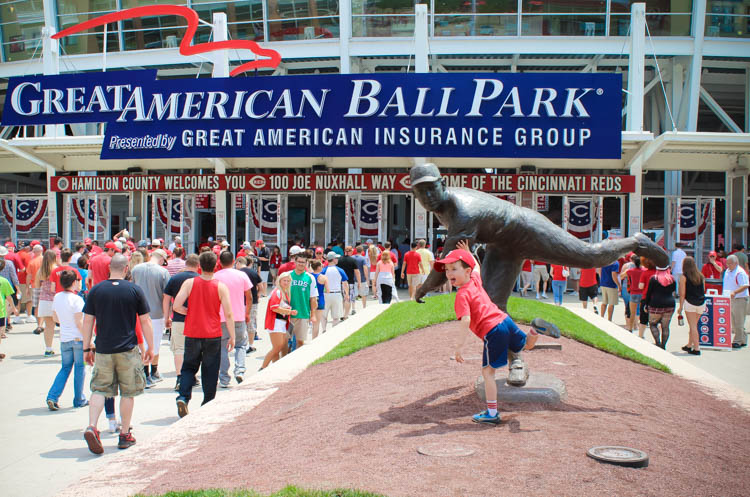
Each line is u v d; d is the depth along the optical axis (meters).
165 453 5.18
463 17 26.47
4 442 6.44
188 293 7.28
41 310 11.12
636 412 5.55
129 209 24.80
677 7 26.19
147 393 8.61
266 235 24.17
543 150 19.55
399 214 26.00
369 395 6.14
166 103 20.89
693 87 26.25
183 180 22.48
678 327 15.27
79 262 12.77
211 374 7.12
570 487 3.55
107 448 6.27
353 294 16.20
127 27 29.25
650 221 34.34
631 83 21.33
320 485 3.67
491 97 19.50
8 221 25.92
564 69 29.92
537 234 5.92
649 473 3.83
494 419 4.83
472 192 5.93
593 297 15.27
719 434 5.22
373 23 26.88
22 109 22.00
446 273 5.35
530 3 26.30
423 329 10.03
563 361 7.62
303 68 29.83
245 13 27.84
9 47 30.89
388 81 19.80
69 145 22.66
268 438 5.23
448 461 3.95
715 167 23.36
